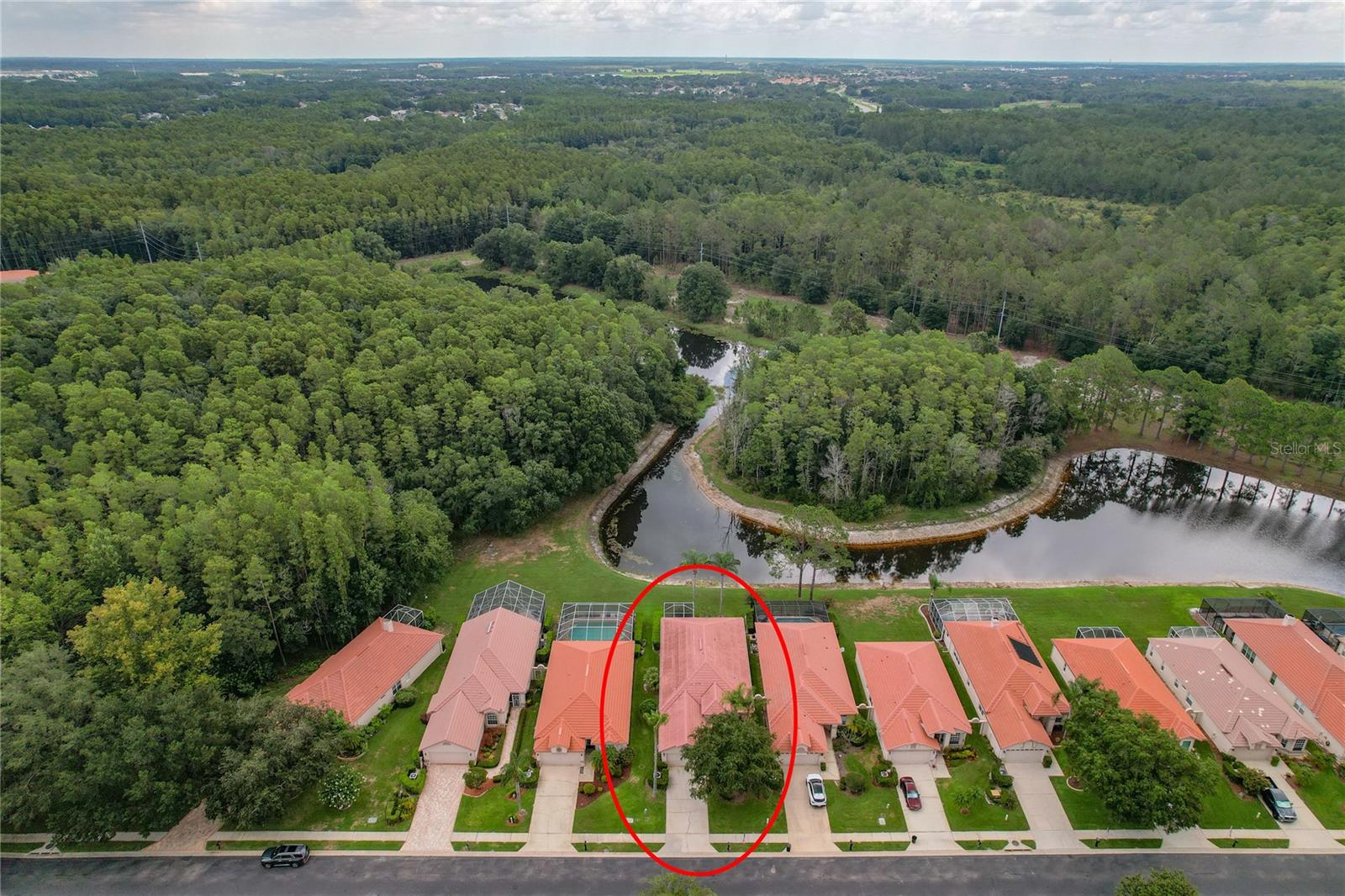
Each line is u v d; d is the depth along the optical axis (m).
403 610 87.75
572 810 65.88
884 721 72.00
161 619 71.31
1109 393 138.25
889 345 143.75
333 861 61.44
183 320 129.00
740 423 126.38
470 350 128.12
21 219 186.88
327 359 120.38
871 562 108.50
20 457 92.88
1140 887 53.72
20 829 64.06
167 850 62.34
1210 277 173.50
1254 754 70.25
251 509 82.75
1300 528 118.56
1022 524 118.56
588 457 116.50
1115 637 83.88
